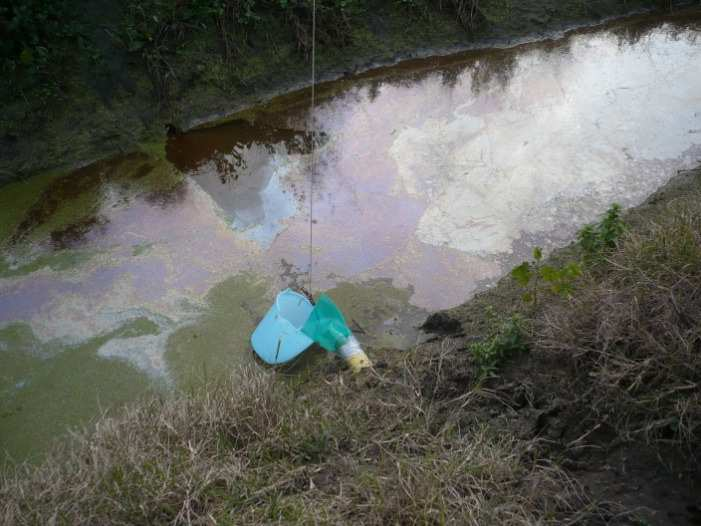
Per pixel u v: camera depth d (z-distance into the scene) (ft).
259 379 11.51
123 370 13.44
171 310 14.74
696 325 10.17
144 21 20.94
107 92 20.07
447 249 16.24
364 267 15.76
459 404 11.47
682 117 20.61
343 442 10.68
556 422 10.57
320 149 19.84
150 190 18.33
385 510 9.00
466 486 9.37
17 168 18.48
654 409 9.78
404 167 18.97
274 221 17.16
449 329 13.67
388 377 12.28
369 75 23.32
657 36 25.40
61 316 14.65
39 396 13.01
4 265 15.94
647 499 9.24
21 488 9.48
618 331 10.57
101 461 9.96
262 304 14.84
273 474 9.86
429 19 24.62
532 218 17.06
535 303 12.49
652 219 14.37
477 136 20.12
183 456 10.03
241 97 21.67
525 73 23.32
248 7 21.99
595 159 18.97
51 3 19.88
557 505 9.28
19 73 19.21
